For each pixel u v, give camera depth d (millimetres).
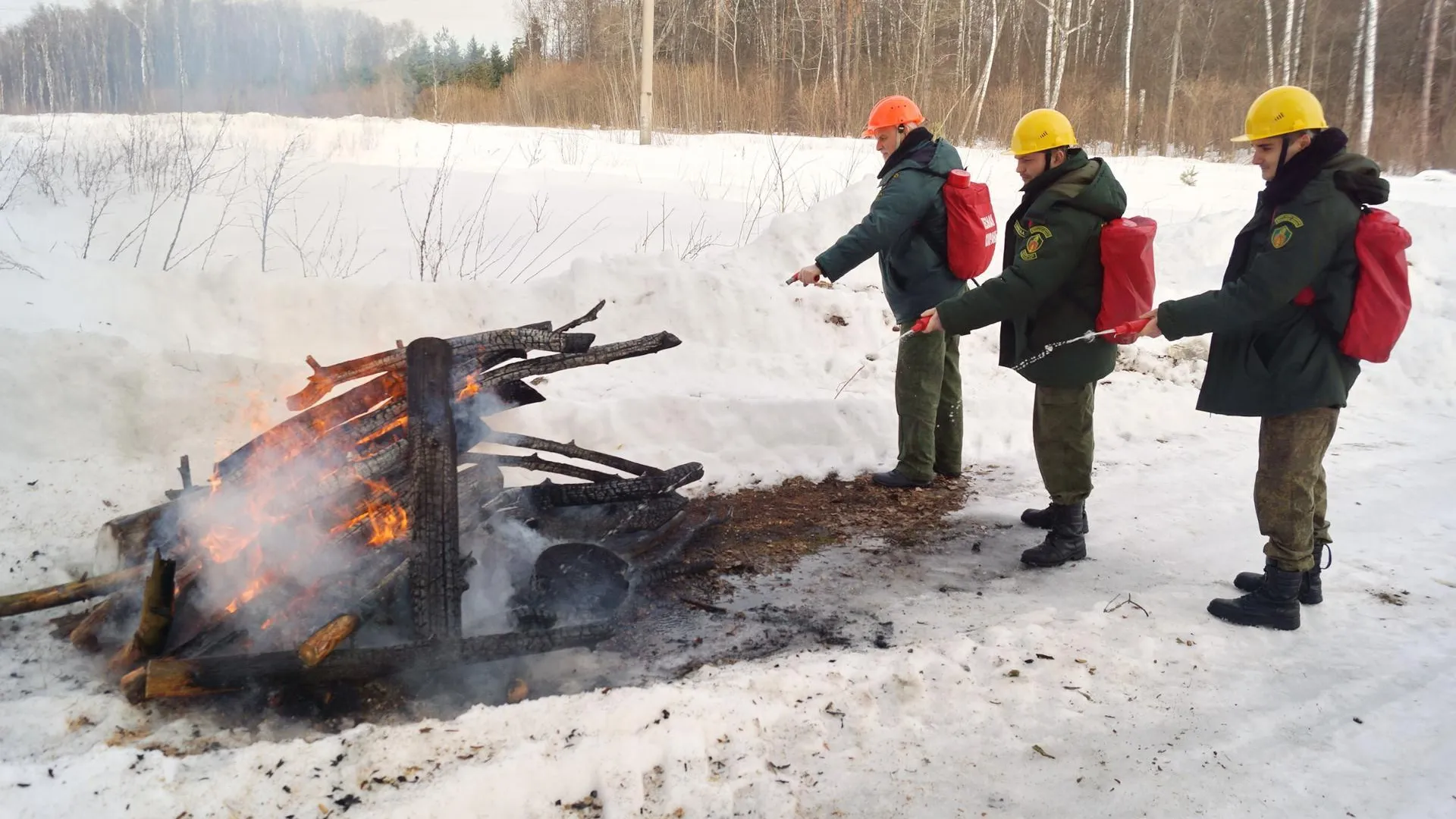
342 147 13781
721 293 7023
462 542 3951
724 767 2885
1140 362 7277
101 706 3066
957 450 5684
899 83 23328
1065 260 4051
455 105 22703
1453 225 9578
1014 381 6996
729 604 4125
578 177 12531
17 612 3457
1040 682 3387
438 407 3391
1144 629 3777
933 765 2955
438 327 6367
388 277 7781
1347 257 3512
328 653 3064
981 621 3928
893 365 6855
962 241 5008
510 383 4098
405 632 3447
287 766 2709
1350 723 3191
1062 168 4121
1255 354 3701
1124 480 5605
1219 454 6023
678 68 23562
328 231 8727
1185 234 9281
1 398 4617
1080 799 2814
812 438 5969
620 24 34188
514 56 28891
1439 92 26594
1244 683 3430
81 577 3932
